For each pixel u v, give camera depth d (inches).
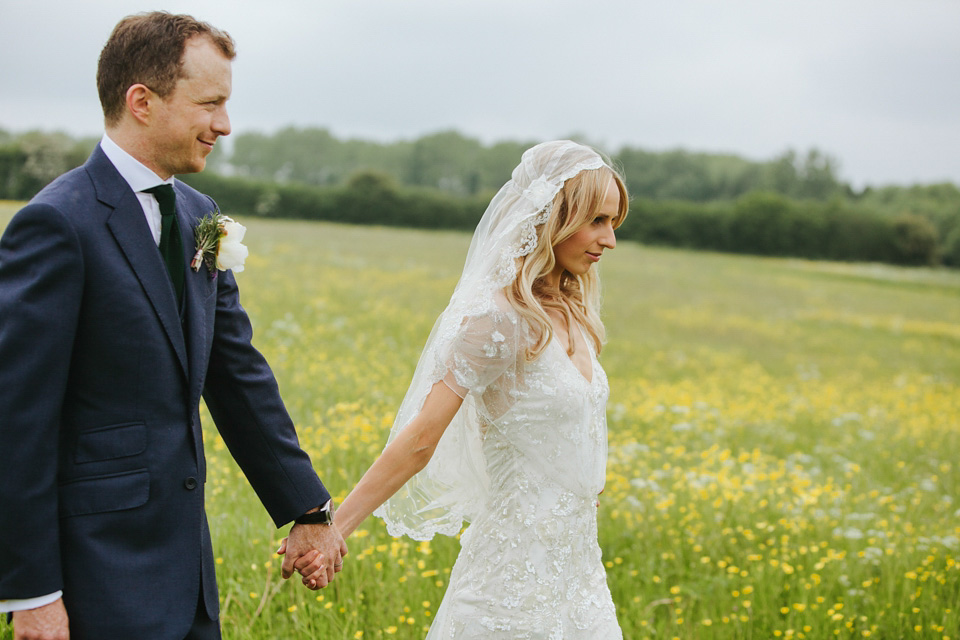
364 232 1685.5
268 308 516.7
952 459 324.8
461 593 102.3
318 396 290.4
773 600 159.5
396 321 537.3
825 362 655.1
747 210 2223.2
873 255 2263.8
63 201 82.4
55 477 79.9
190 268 91.7
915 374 622.5
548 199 101.3
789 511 209.8
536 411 100.2
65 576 82.1
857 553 178.5
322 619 138.3
